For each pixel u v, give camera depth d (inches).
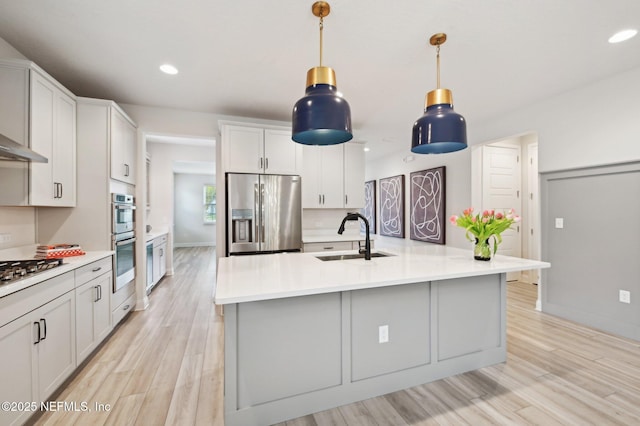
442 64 101.7
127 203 127.8
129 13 75.3
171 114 146.4
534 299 157.2
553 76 110.8
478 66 103.1
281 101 136.0
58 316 74.3
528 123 140.8
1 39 86.0
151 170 220.7
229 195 135.5
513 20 77.9
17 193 83.7
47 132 91.7
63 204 100.9
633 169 105.5
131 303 133.8
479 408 71.1
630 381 81.7
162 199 222.2
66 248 97.3
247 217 138.4
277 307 67.2
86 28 81.6
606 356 95.6
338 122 60.5
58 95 97.7
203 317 132.3
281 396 67.9
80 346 85.6
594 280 117.8
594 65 102.3
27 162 84.7
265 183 141.6
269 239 142.5
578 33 83.7
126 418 67.6
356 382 74.5
